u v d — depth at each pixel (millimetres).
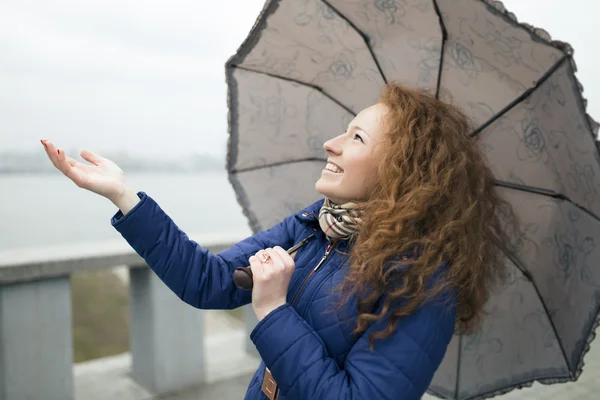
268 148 1595
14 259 2234
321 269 1064
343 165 1073
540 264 1340
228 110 1531
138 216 1074
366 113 1118
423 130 1062
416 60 1268
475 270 1047
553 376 1365
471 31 1082
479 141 1260
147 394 2688
